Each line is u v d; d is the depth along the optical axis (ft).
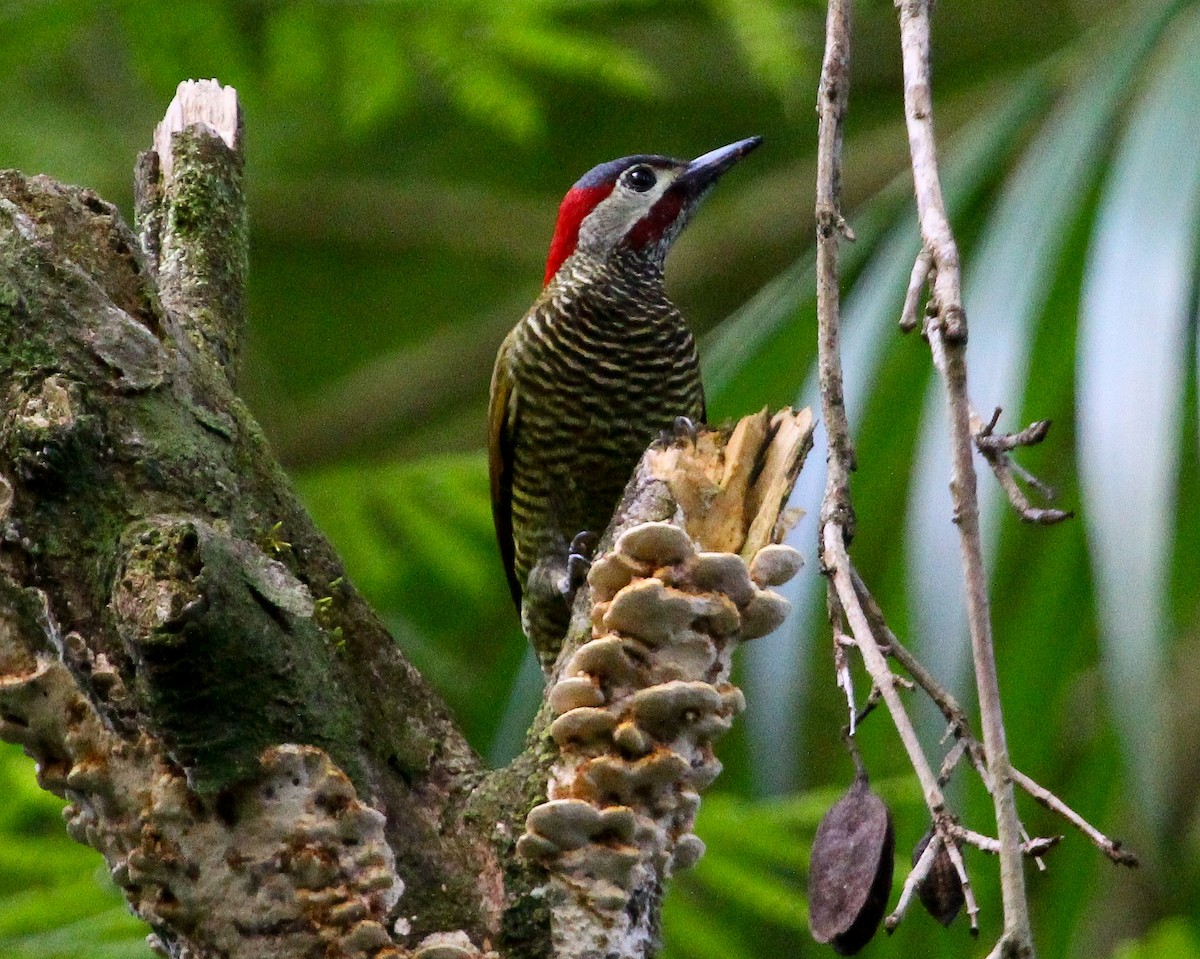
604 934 19.54
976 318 32.78
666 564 20.11
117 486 18.89
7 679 19.24
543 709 20.47
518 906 19.51
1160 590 26.53
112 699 18.53
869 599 18.12
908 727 16.33
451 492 48.11
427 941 19.17
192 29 51.75
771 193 64.64
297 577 20.40
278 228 63.82
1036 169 34.53
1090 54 37.86
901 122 63.41
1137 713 25.88
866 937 17.75
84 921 31.89
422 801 20.11
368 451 62.80
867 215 39.75
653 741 19.88
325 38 51.03
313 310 65.92
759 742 33.45
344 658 20.31
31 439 18.45
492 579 50.67
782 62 47.29
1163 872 26.94
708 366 39.09
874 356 33.88
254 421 20.94
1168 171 31.22
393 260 66.23
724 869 33.86
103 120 57.16
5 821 34.50
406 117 64.28
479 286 66.54
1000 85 61.31
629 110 64.39
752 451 21.24
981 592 16.28
